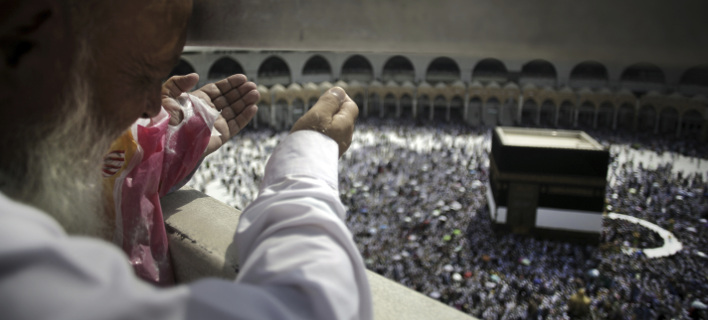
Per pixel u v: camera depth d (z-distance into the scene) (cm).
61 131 62
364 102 5162
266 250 71
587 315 1748
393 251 2298
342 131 111
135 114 84
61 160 62
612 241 2439
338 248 72
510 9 50
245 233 86
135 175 154
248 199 2970
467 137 4559
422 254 2270
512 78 4922
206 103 188
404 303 150
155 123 162
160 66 85
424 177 3391
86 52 67
